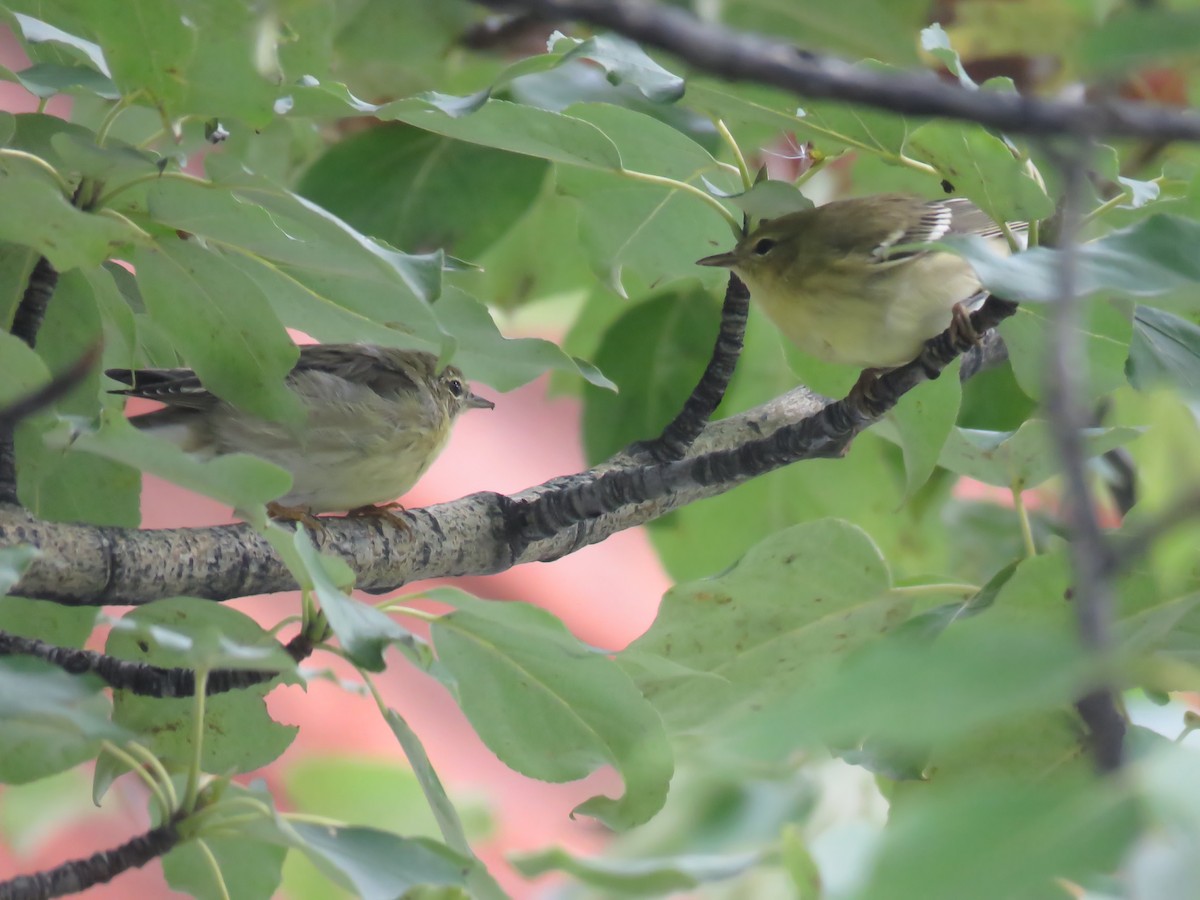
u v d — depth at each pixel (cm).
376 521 780
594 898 781
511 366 726
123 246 656
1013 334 720
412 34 967
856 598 728
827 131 698
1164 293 449
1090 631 223
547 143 710
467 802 920
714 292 1040
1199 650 641
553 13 282
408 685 1243
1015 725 636
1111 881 375
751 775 808
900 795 671
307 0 624
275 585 693
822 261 873
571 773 669
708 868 675
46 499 698
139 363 834
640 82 665
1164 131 282
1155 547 572
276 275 702
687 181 849
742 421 951
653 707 671
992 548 1162
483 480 1361
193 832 566
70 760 582
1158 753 250
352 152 1011
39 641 624
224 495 541
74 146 567
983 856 222
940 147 633
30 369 559
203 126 880
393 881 527
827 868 530
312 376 967
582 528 841
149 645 694
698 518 1095
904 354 885
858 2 597
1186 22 257
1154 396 630
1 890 545
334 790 850
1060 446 244
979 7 882
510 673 652
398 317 706
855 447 1091
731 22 595
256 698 691
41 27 649
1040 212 627
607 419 1064
